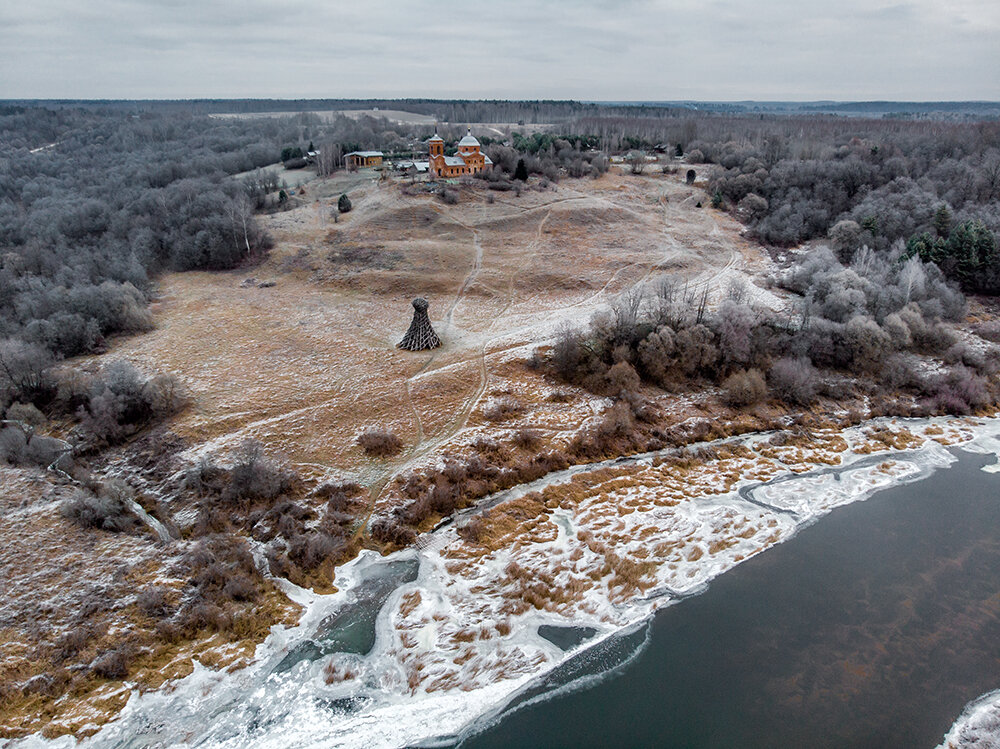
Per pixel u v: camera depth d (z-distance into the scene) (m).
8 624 35.94
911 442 56.81
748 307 68.44
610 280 86.00
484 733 31.53
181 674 34.25
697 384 64.50
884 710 32.16
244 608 38.59
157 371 63.47
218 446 52.16
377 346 69.62
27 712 31.64
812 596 39.59
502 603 39.25
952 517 47.00
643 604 39.16
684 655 35.56
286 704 33.12
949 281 82.00
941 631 36.94
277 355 67.19
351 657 35.78
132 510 46.34
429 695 33.66
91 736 30.92
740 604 39.06
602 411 59.81
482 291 83.25
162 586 39.44
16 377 58.34
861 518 47.00
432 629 37.53
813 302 74.19
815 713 32.00
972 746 30.17
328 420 56.19
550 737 31.19
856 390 64.50
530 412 59.03
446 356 67.56
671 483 50.97
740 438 57.66
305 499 47.88
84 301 71.88
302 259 91.19
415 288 83.94
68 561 40.75
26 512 44.78
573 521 46.50
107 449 52.78
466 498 48.50
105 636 35.81
